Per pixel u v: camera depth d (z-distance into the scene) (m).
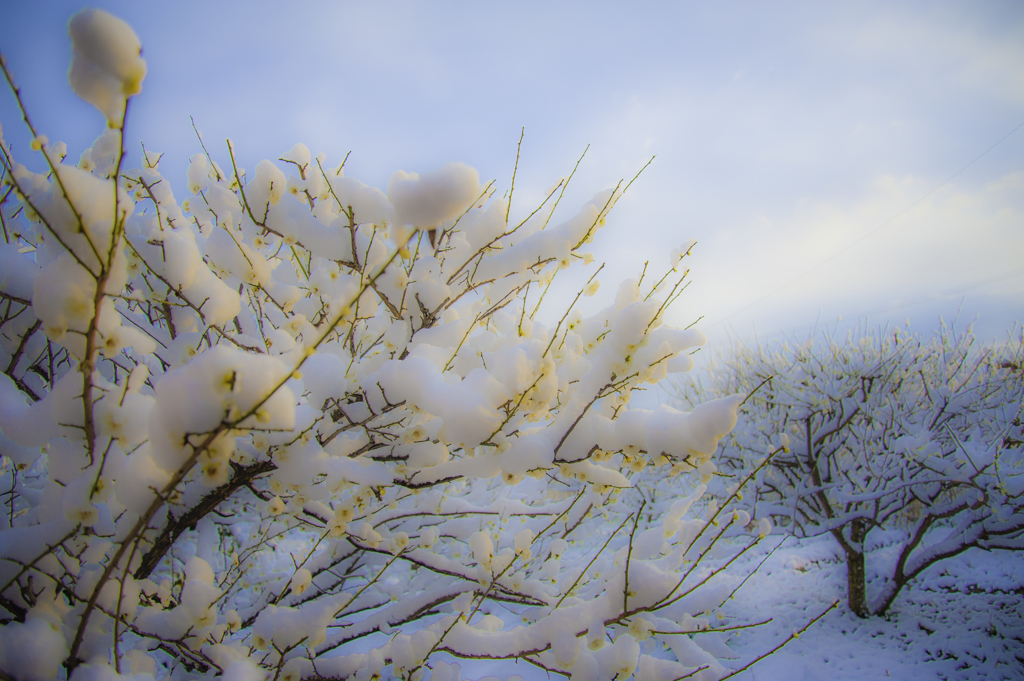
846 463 5.23
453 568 1.82
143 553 1.42
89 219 1.01
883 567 6.01
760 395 5.90
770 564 6.21
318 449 1.29
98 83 0.87
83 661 1.21
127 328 1.10
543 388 1.21
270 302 1.75
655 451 1.28
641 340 1.26
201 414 0.98
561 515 2.01
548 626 1.42
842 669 4.28
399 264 1.56
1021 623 4.49
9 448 1.26
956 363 6.32
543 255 1.48
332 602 1.38
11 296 1.23
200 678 1.59
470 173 0.88
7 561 1.15
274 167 1.37
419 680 1.51
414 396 1.30
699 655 1.50
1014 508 3.72
